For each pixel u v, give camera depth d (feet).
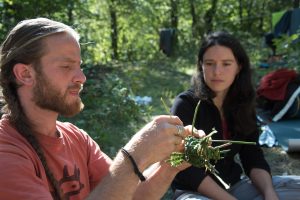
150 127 4.98
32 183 4.31
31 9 20.77
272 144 15.07
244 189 8.33
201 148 5.42
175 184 7.91
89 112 17.07
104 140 15.02
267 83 18.67
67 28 4.81
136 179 4.71
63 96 4.69
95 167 5.70
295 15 32.96
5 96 4.77
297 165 13.56
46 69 4.61
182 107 8.01
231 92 8.41
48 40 4.60
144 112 18.89
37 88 4.64
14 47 4.61
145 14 43.60
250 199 8.18
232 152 8.41
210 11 52.16
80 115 17.28
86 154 5.67
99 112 17.11
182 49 45.34
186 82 26.94
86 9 30.73
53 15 22.08
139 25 43.70
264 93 18.52
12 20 19.51
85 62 22.93
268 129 16.34
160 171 5.80
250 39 48.67
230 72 8.09
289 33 33.78
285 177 8.54
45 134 4.93
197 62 8.42
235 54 8.17
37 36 4.57
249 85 8.45
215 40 8.20
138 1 41.96
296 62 22.44
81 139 5.69
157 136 4.89
